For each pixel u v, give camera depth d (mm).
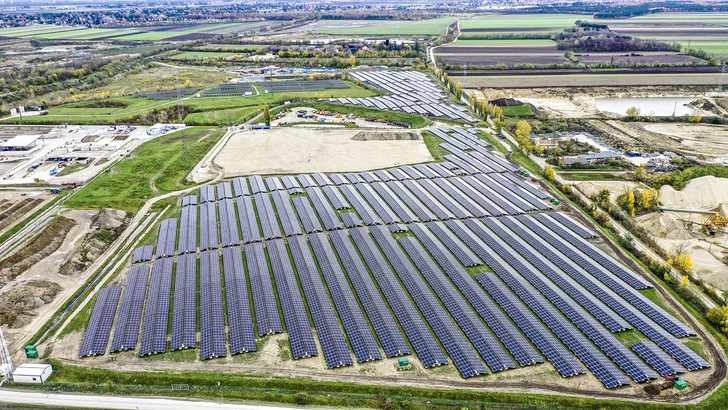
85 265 116938
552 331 93375
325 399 78312
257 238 126938
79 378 82938
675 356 85188
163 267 113938
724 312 92125
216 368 84688
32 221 138125
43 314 99938
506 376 82562
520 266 112875
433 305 99312
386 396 78688
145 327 94000
